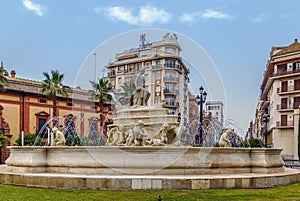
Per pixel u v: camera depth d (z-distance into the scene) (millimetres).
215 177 8750
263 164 10273
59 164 9859
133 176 8750
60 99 41969
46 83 38156
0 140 32750
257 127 72188
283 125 42062
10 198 7250
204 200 7086
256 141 38062
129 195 7613
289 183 10008
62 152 9930
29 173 9617
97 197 7379
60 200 7066
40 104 40594
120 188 8344
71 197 7379
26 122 39156
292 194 7980
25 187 8867
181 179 8398
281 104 42500
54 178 8688
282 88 42469
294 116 39969
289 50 42531
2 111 37250
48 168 10047
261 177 9109
